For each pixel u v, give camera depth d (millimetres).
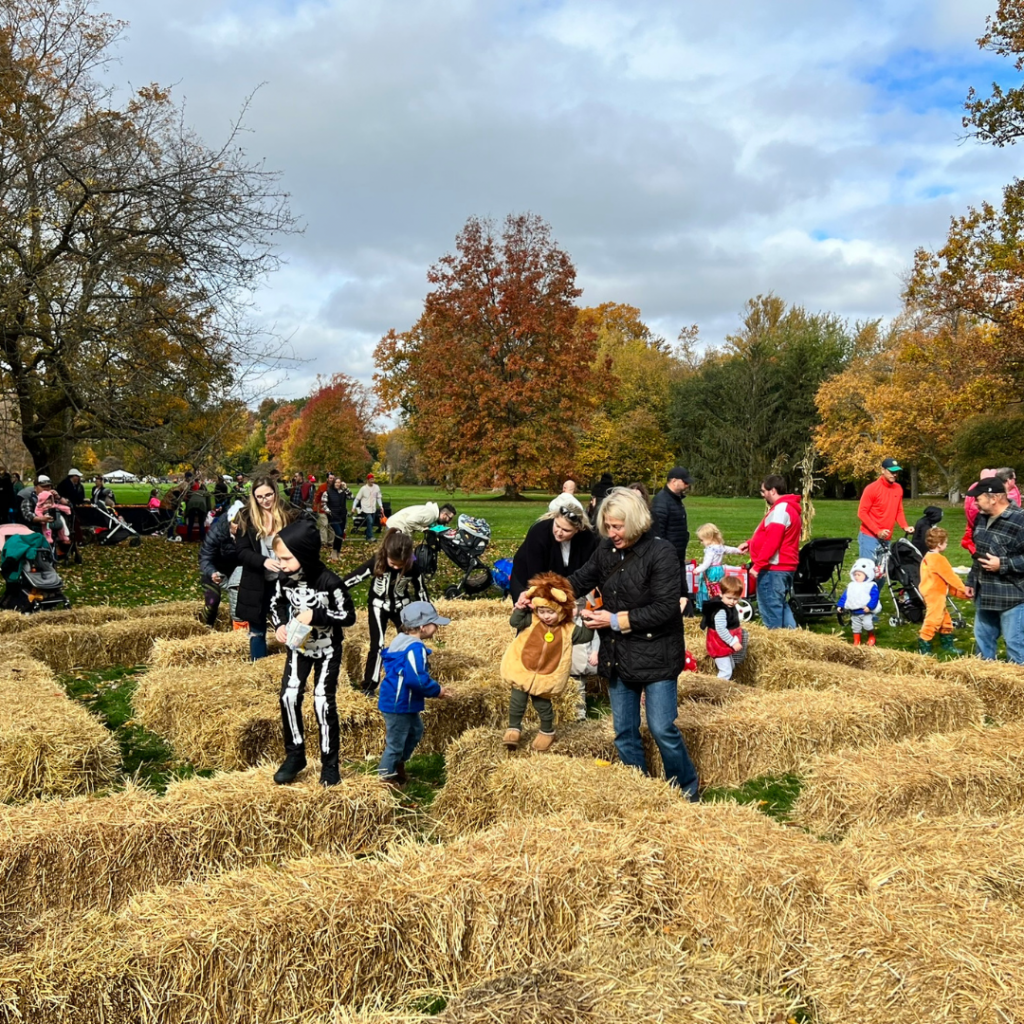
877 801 4242
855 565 8852
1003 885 3275
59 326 15328
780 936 3025
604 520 4336
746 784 5133
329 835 3980
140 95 16266
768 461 52500
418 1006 2939
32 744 4613
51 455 19797
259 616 6438
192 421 17172
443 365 39938
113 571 14992
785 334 58844
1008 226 25844
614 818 3721
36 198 14750
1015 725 5242
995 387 27109
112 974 2631
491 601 9562
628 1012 2471
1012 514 6723
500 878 3137
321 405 50250
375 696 5688
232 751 5094
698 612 9336
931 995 2580
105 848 3551
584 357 41156
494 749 4730
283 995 2830
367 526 21969
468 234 40906
